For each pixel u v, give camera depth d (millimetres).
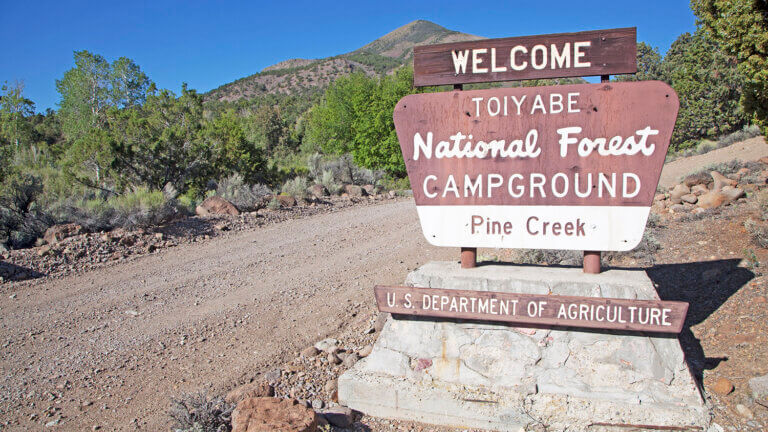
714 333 5164
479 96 4586
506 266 5047
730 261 6785
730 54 10297
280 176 25234
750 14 9445
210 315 7195
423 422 4449
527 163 4527
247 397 4473
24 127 46125
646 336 4203
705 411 3914
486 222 4672
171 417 4273
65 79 40688
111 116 19641
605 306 4145
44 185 16094
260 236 12781
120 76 41938
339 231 13484
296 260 10414
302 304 7660
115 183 17047
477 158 4641
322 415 4320
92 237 10930
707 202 9781
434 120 4703
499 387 4387
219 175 21719
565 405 4152
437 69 4660
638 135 4266
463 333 4602
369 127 31938
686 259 7328
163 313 7297
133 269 9664
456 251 10812
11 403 4793
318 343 6027
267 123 69750
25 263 9383
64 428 4340
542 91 4434
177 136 18562
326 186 22609
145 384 5141
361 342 6090
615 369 4223
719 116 28406
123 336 6445
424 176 4777
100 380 5246
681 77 30453
